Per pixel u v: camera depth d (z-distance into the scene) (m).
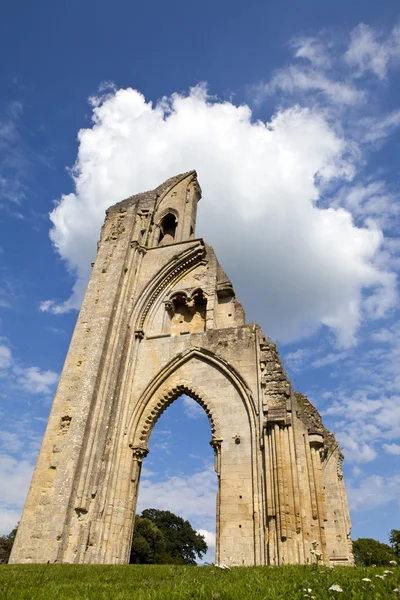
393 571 9.23
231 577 9.91
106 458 24.02
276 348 26.61
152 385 26.98
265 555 19.61
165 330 29.91
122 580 11.23
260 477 21.75
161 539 69.62
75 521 21.08
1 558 58.53
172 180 40.06
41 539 20.05
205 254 32.34
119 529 22.66
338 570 10.65
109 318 27.83
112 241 33.19
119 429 25.45
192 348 27.41
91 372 25.28
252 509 21.17
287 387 24.03
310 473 22.61
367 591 7.43
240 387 24.88
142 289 30.67
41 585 10.20
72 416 23.89
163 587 8.93
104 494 23.02
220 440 23.67
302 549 19.22
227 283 30.42
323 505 21.80
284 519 19.56
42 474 22.19
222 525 21.19
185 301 30.70
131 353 28.34
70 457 22.23
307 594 7.17
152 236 35.25
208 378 26.20
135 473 24.58
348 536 30.89
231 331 27.27
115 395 26.08
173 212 37.75
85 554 20.53
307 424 24.56
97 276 30.88
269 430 22.47
